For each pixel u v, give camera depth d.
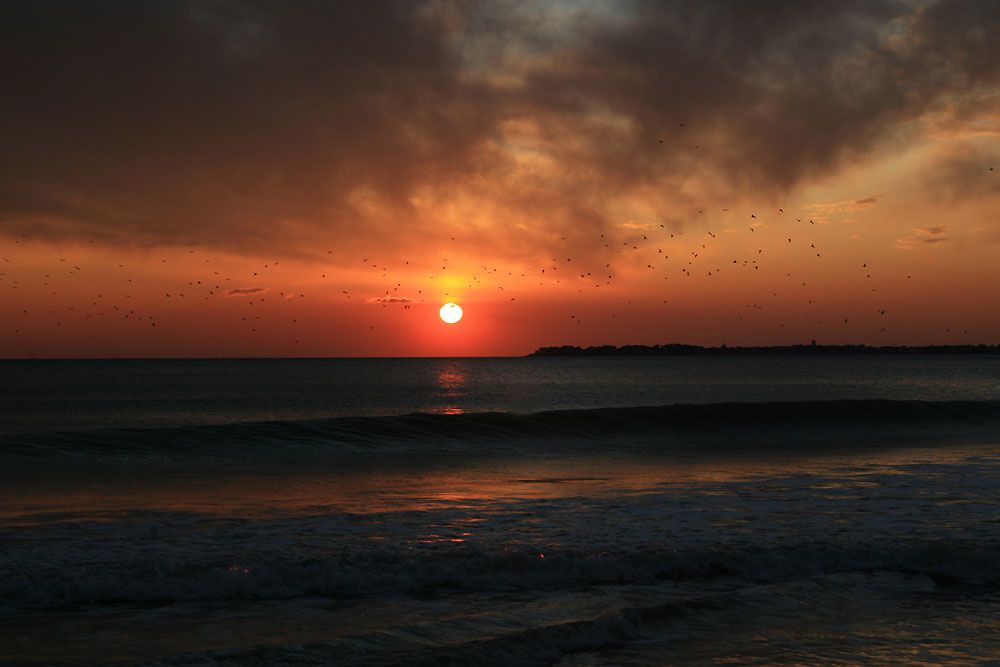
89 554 11.40
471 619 9.12
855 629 9.25
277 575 10.41
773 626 9.27
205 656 7.80
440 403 73.31
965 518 14.38
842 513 14.80
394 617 9.19
